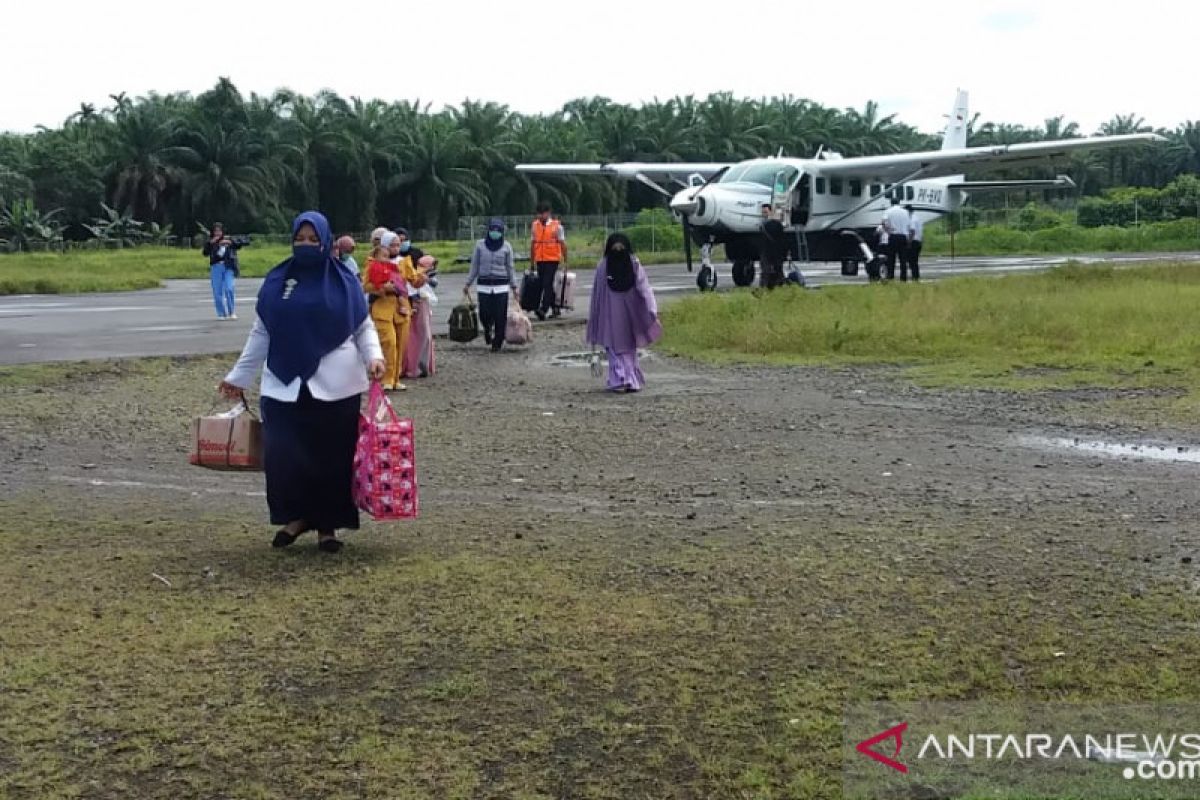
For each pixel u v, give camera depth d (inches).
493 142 3253.0
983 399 461.1
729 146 3503.9
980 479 319.6
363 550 249.3
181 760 152.9
